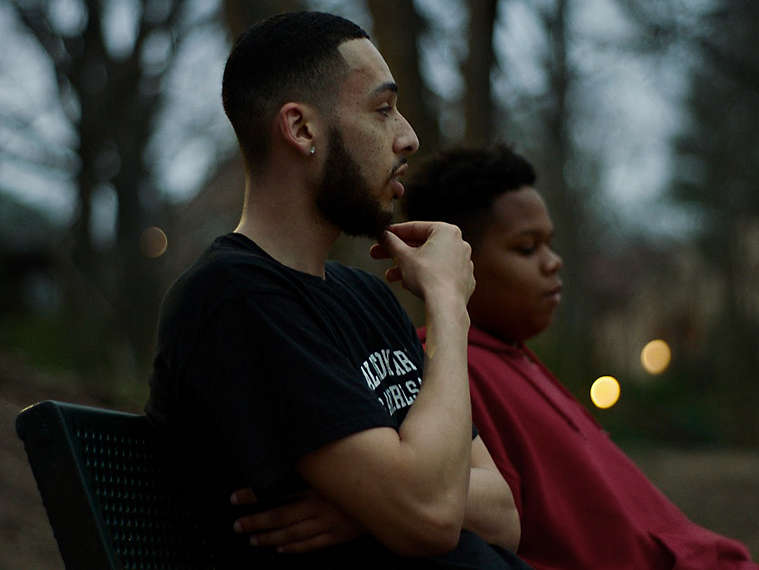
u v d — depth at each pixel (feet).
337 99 5.49
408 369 5.82
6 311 47.67
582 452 7.13
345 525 5.05
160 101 36.70
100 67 35.53
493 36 17.49
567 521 6.89
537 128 43.32
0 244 48.16
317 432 4.73
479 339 7.58
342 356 5.02
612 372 49.93
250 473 4.78
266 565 5.25
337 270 6.09
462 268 5.92
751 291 67.72
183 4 35.55
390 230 6.24
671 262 85.40
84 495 4.68
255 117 5.55
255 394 4.87
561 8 27.71
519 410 7.16
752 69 26.40
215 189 44.37
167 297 5.24
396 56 15.60
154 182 39.27
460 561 5.23
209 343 4.95
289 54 5.49
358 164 5.48
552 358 35.45
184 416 5.23
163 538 5.23
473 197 7.76
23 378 19.93
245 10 16.97
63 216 40.70
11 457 15.53
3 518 13.55
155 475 5.30
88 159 35.70
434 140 15.60
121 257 36.47
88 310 34.71
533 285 7.72
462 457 4.96
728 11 25.99
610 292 90.58
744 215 67.56
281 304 5.03
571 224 48.98
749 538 25.81
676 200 69.87
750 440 52.34
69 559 4.69
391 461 4.75
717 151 61.67
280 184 5.53
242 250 5.35
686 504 29.27
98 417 4.98
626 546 6.89
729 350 64.08
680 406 52.26
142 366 33.63
